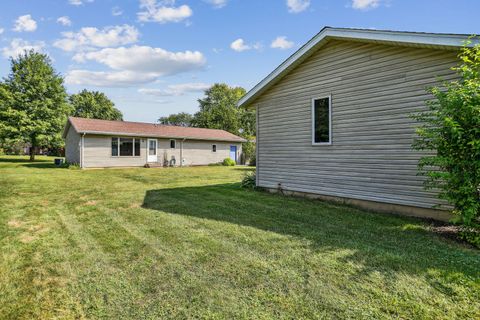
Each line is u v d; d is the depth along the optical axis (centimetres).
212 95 4522
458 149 369
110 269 309
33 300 250
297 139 749
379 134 577
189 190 875
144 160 1995
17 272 303
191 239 402
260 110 856
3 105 2156
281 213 557
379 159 579
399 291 254
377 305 233
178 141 2186
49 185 977
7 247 375
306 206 621
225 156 2517
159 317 224
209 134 2464
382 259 323
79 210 594
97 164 1773
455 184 378
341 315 221
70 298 253
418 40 486
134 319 222
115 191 855
